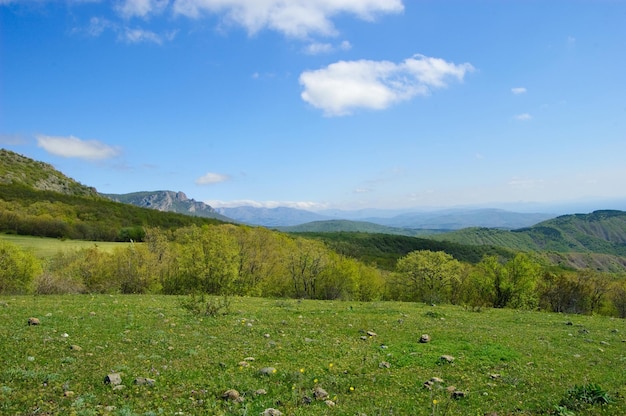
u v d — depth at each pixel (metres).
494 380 14.13
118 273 56.25
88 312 23.86
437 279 76.94
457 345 19.34
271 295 67.00
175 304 30.73
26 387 10.02
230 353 15.72
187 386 11.45
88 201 165.62
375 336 21.55
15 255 49.50
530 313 40.62
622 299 66.88
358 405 10.95
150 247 62.53
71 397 9.70
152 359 13.96
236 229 74.94
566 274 76.62
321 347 18.03
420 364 15.93
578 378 14.86
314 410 10.29
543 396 12.41
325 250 72.81
